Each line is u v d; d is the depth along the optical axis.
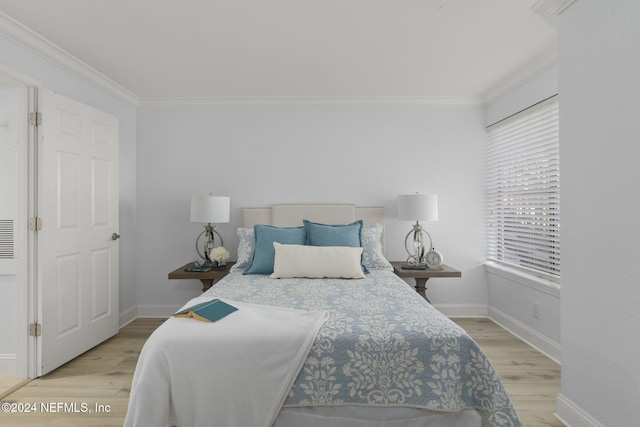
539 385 2.52
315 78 3.44
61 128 2.81
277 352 1.75
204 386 1.69
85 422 2.10
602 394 1.75
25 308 2.63
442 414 1.76
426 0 2.18
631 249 1.58
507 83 3.50
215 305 2.09
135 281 4.06
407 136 4.06
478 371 1.77
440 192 4.07
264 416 1.68
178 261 4.08
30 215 2.64
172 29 2.51
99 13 2.30
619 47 1.63
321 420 1.73
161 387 1.69
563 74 2.01
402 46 2.79
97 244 3.23
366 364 1.76
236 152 4.06
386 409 1.75
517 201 3.54
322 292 2.59
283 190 4.07
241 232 3.74
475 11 2.30
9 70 2.42
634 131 1.56
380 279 3.02
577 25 1.90
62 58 2.85
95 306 3.21
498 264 3.90
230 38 2.64
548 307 3.04
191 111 4.06
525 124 3.36
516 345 3.25
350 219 3.94
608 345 1.71
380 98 3.99
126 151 3.88
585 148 1.85
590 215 1.82
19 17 2.35
